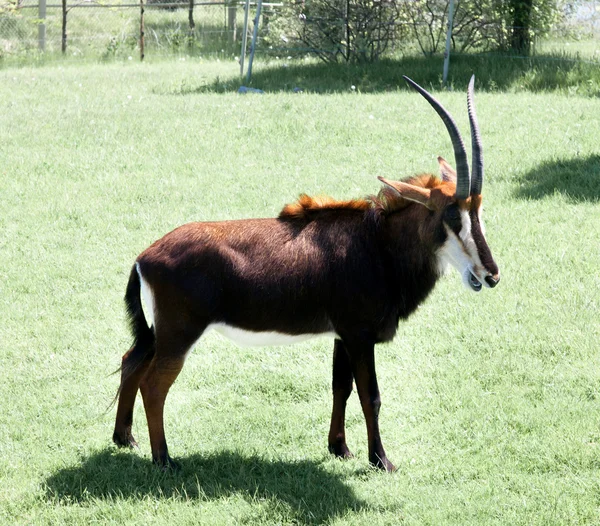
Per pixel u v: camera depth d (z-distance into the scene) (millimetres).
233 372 7066
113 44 26094
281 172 11727
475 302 7949
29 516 5238
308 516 5156
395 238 5609
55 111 15625
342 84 17828
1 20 28781
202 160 12375
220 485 5480
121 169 12125
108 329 7750
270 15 22188
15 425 6270
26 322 7828
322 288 5543
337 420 5867
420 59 19609
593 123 13500
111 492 5469
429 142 12844
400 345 7320
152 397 5566
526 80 17203
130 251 9273
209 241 5512
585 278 8234
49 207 10562
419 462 5738
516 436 5965
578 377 6641
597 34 22109
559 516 5051
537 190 10680
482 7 19484
